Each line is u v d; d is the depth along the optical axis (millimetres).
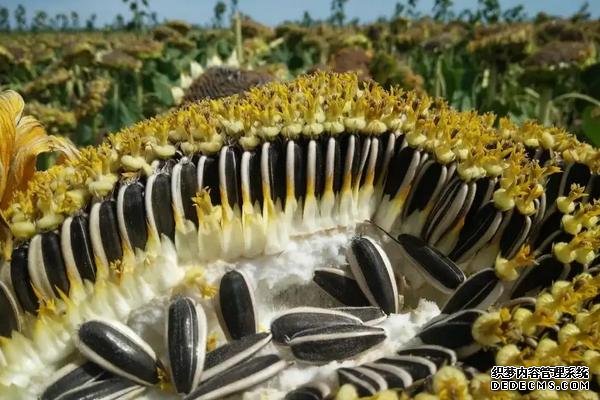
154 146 224
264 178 226
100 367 207
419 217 237
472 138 240
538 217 235
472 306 218
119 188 217
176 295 217
